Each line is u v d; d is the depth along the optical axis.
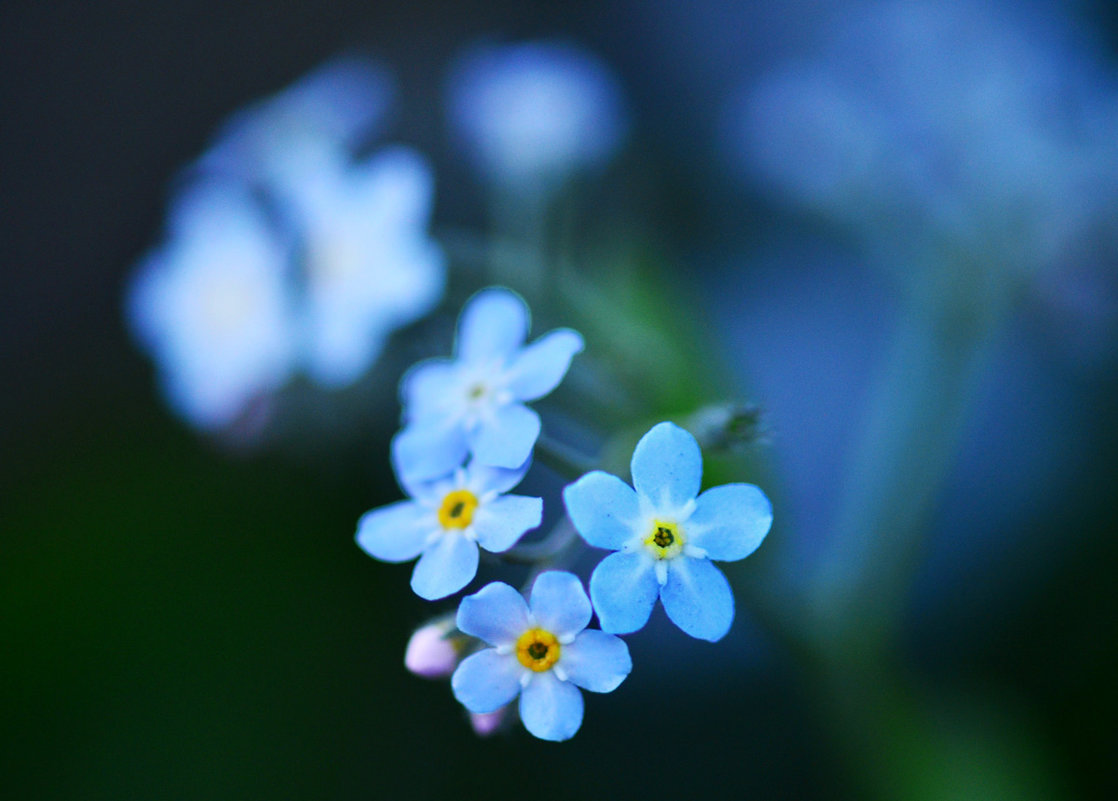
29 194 0.21
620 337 0.12
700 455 0.09
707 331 0.14
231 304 0.13
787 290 0.18
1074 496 0.16
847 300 0.18
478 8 0.21
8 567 0.16
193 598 0.16
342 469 0.16
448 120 0.18
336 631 0.16
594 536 0.09
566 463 0.10
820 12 0.20
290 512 0.16
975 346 0.14
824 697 0.13
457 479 0.10
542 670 0.09
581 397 0.12
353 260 0.12
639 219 0.18
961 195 0.15
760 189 0.19
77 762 0.15
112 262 0.21
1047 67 0.16
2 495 0.18
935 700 0.15
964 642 0.16
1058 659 0.15
